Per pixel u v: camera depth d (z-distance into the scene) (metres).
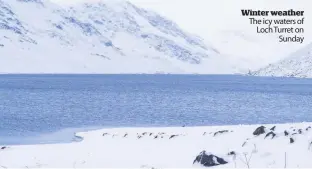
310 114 82.88
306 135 17.59
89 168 18.39
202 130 27.42
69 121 65.88
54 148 26.14
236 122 66.81
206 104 110.69
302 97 147.50
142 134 30.08
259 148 17.45
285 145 17.08
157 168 17.14
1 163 20.36
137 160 19.86
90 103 111.19
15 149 25.81
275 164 15.01
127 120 68.62
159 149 22.84
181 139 24.98
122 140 29.00
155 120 69.25
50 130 52.06
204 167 16.17
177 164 17.64
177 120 69.19
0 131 50.59
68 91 178.62
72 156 22.34
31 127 56.25
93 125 59.97
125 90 192.50
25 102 113.06
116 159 20.64
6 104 104.94
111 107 97.94
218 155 16.53
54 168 18.59
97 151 24.11
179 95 155.00
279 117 76.44
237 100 128.50
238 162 16.00
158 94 160.25
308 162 14.62
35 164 19.78
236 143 19.95
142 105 105.38
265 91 195.62
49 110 88.00
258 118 74.56
